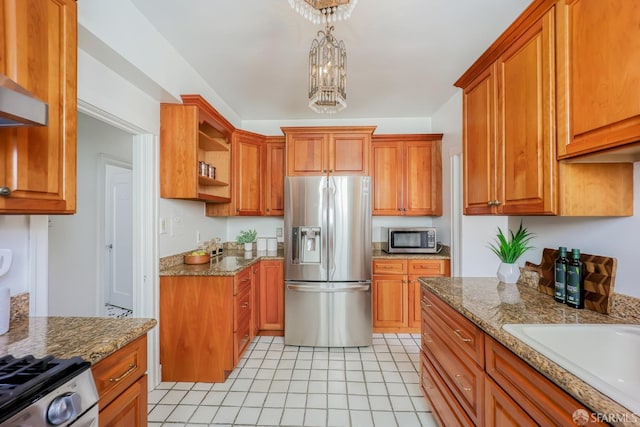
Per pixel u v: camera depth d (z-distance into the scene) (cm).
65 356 90
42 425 71
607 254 126
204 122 249
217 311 223
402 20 183
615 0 89
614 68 90
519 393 96
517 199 136
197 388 213
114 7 152
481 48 214
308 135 308
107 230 381
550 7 115
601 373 103
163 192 226
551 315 122
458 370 138
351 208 281
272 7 169
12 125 80
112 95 174
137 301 210
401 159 335
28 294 127
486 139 160
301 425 175
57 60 100
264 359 259
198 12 173
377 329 314
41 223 133
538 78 122
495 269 286
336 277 281
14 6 86
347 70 246
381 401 197
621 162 116
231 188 304
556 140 115
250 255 320
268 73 250
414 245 324
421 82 270
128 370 109
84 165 292
